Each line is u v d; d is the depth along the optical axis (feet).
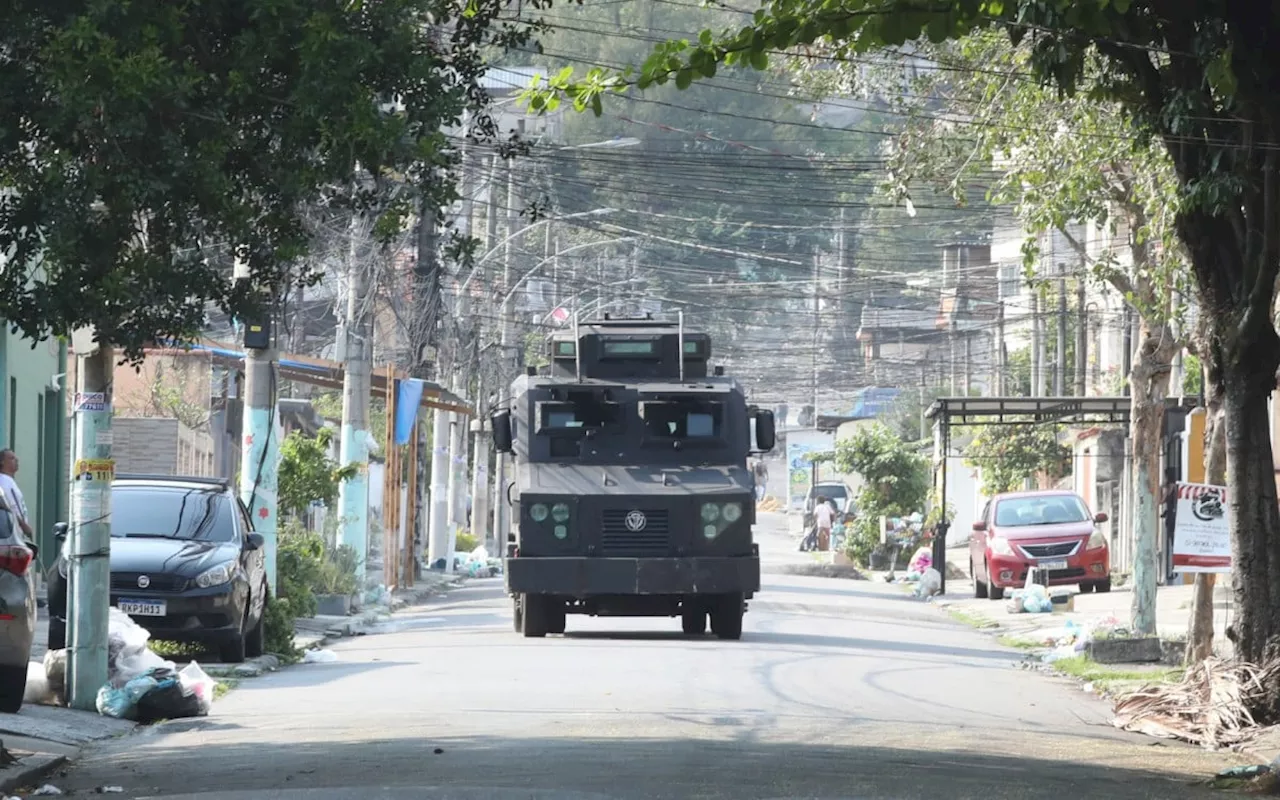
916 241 455.63
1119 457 316.19
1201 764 87.04
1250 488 102.06
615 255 408.46
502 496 360.89
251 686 121.29
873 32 74.08
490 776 73.26
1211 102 96.22
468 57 86.12
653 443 161.17
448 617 199.52
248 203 76.95
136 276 76.54
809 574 335.88
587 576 154.81
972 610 226.38
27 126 72.79
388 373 236.22
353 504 208.85
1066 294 305.94
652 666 130.11
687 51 82.79
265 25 71.56
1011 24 82.02
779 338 514.27
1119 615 198.08
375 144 73.05
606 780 71.82
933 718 104.17
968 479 451.12
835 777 73.92
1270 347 101.76
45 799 69.77
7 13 70.03
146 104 69.10
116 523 137.08
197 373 296.92
